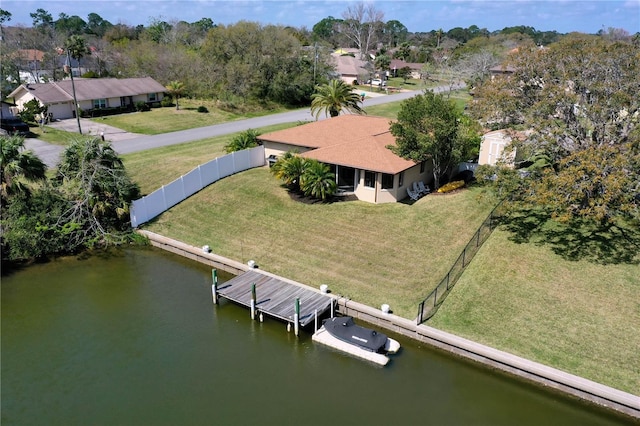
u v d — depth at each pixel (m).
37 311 20.61
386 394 15.95
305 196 30.53
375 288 21.25
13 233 24.50
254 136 37.62
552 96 22.67
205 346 18.44
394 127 29.91
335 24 188.62
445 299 19.95
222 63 71.75
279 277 22.33
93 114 57.56
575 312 18.64
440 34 151.38
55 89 56.31
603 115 21.73
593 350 16.77
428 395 15.88
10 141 25.06
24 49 85.31
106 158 27.59
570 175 20.19
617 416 14.88
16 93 55.91
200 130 52.72
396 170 27.77
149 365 17.34
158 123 55.28
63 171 27.30
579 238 23.59
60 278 23.44
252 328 19.58
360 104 70.69
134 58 75.06
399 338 18.73
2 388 16.05
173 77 71.25
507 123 25.02
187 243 26.06
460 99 72.62
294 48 75.88
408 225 26.47
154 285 22.91
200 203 30.42
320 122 38.84
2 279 23.22
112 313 20.55
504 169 23.53
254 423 14.75
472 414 15.09
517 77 24.44
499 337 17.64
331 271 22.75
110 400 15.63
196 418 14.93
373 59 119.62
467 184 32.12
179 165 37.19
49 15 149.62
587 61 23.08
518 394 15.90
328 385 16.41
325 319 19.52
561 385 15.72
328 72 82.62
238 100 66.94
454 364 17.27
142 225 28.11
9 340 18.58
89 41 97.00
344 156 30.17
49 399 15.66
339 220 27.36
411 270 22.44
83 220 26.50
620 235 23.67
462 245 24.12
